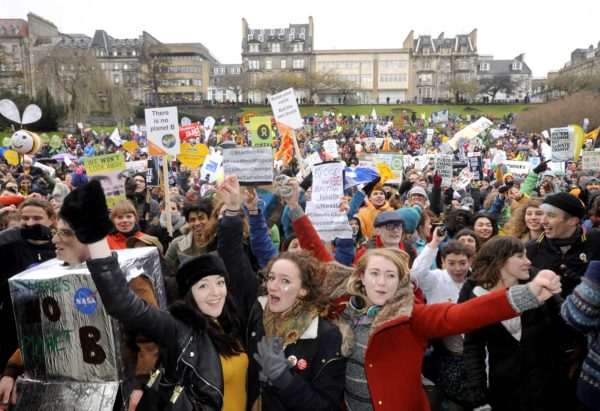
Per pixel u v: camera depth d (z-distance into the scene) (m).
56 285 2.67
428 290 4.22
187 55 101.38
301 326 2.72
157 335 2.44
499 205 7.83
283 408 2.70
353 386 2.83
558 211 3.99
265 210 6.08
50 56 55.97
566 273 3.98
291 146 12.02
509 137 48.66
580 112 52.00
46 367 2.74
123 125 65.56
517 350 3.12
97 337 2.65
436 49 104.62
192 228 4.66
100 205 2.20
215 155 13.52
